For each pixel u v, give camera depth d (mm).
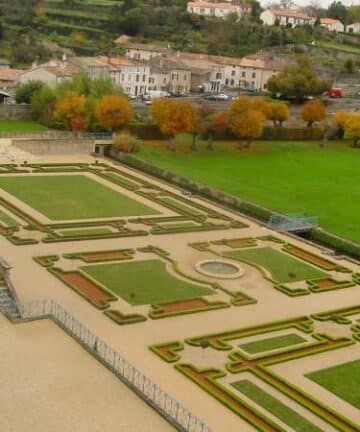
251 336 84500
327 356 81312
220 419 65375
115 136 186000
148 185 156125
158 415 59312
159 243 117188
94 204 136625
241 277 105000
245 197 152750
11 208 127500
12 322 74562
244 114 198625
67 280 96188
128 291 95000
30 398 59938
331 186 171125
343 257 119438
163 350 78125
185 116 188125
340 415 68000
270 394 71375
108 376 65062
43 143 176875
